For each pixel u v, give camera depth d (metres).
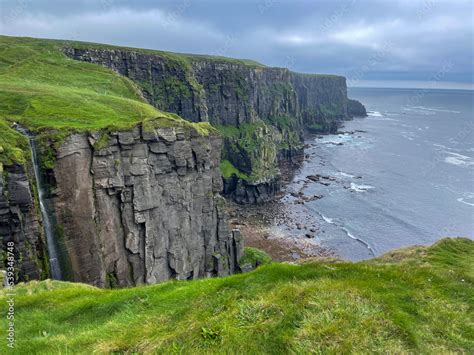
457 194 135.12
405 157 198.12
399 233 104.19
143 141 59.38
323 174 170.12
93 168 53.62
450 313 15.52
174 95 148.62
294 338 12.84
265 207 131.38
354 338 12.73
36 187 48.56
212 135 76.62
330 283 17.48
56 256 50.00
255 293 17.33
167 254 66.00
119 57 133.75
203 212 73.81
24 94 65.38
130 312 18.30
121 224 58.47
